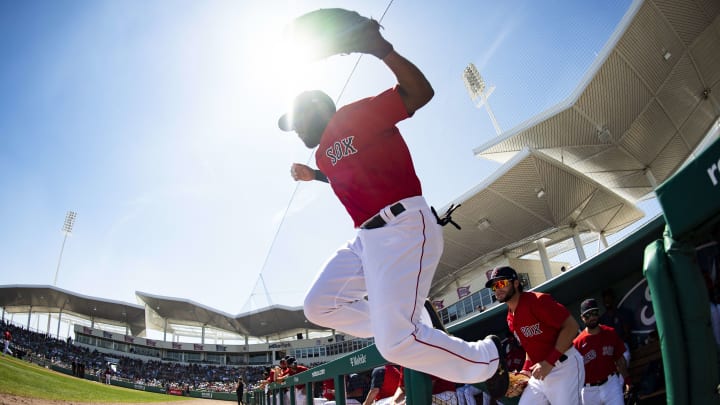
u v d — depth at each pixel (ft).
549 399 8.46
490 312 9.54
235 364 167.32
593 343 9.50
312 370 13.10
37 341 135.03
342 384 10.21
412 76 4.65
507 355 12.13
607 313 10.47
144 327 199.41
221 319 172.55
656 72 58.85
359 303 5.97
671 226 2.43
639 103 63.46
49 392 48.91
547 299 8.12
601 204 87.04
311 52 4.64
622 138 70.59
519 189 78.38
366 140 5.16
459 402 10.28
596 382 9.39
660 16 52.60
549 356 7.90
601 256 7.33
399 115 4.96
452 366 5.16
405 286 4.92
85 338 152.76
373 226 5.17
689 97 60.64
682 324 2.58
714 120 60.80
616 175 82.17
